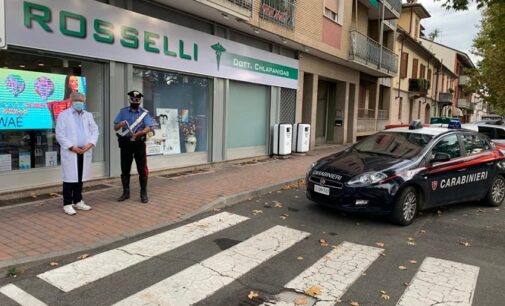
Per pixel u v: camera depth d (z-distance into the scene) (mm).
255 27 11328
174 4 9102
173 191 7754
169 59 9359
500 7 11617
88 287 3934
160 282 4098
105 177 8266
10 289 3838
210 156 11164
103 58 7859
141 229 5617
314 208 7270
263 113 13414
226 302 3754
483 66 26141
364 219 6680
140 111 6828
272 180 9242
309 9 14031
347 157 7121
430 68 37781
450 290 4141
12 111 6789
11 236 5035
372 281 4309
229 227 5992
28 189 6984
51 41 6941
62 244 4898
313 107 16453
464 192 7379
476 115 77062
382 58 20734
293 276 4371
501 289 4203
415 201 6547
